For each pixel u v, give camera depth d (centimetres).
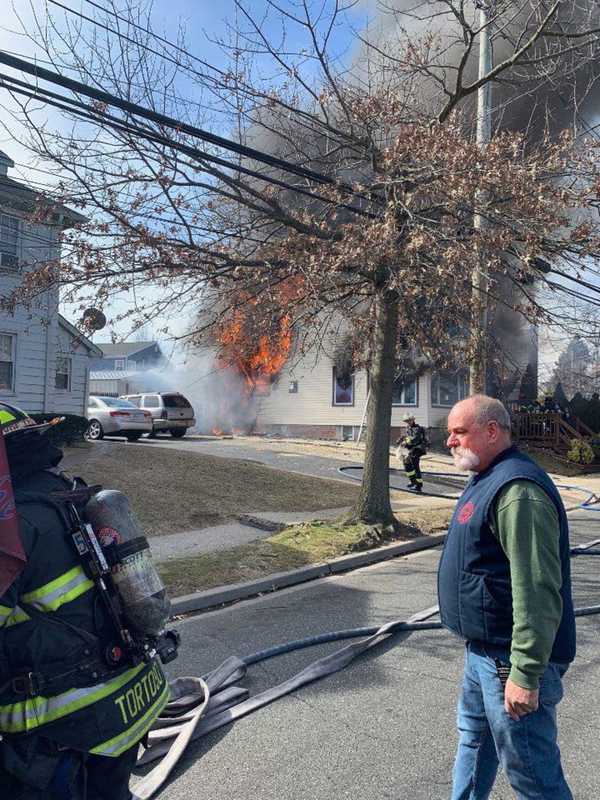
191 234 884
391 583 759
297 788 333
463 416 265
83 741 181
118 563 194
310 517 1119
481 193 874
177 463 1449
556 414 2223
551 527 233
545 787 237
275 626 604
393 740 382
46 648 179
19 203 1121
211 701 418
